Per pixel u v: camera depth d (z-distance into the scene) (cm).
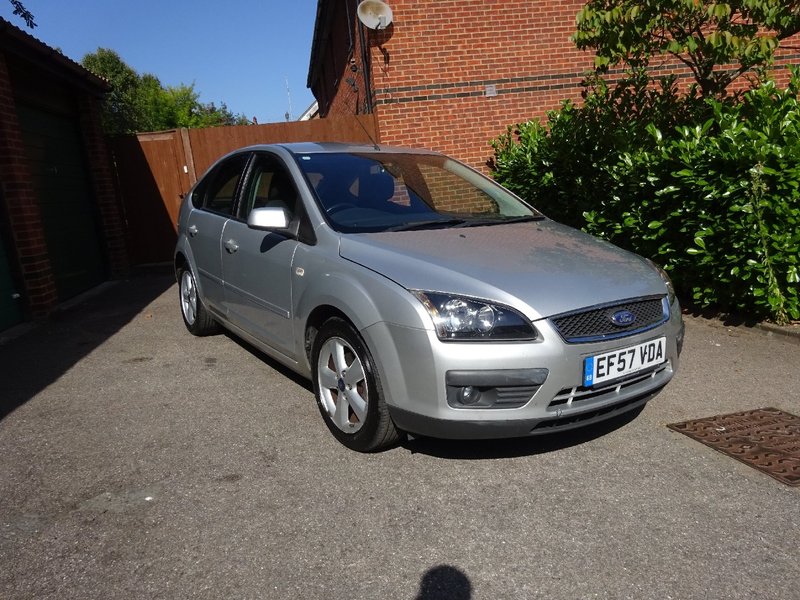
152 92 3831
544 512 284
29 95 753
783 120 514
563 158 727
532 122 905
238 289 462
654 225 579
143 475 326
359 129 1012
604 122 661
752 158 497
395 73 942
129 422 396
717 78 639
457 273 304
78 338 607
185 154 1036
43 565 253
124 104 2820
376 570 247
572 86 994
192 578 244
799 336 509
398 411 304
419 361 290
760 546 257
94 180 935
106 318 693
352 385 335
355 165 429
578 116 698
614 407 317
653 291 331
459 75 959
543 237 378
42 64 739
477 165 987
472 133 977
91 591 237
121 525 281
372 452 342
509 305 289
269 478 319
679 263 586
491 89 969
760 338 527
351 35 1160
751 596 229
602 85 678
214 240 501
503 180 911
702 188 530
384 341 304
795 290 520
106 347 570
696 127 563
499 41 962
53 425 395
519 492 301
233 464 335
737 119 563
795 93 548
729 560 249
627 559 250
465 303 289
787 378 442
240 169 494
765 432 360
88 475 328
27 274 676
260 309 430
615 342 304
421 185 436
